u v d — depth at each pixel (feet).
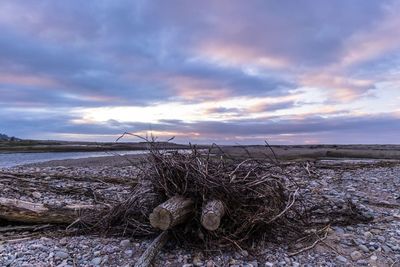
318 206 9.20
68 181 14.38
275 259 6.39
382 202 11.02
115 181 14.17
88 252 6.62
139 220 7.45
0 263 6.09
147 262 5.84
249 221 6.63
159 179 6.92
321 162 23.86
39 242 7.14
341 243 7.18
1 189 11.84
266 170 7.90
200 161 7.14
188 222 6.71
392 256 6.59
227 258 6.35
